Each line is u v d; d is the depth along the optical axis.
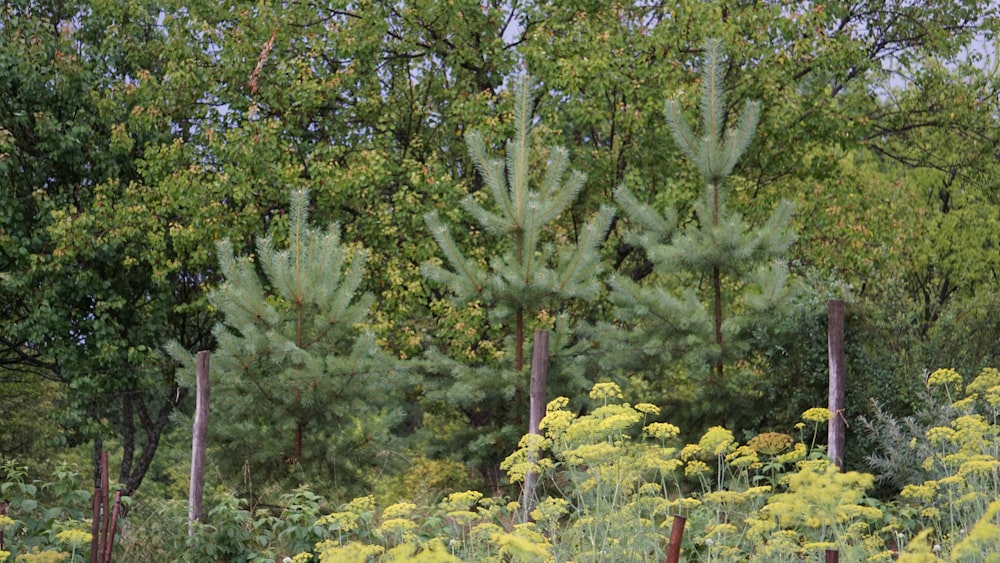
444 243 11.72
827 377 10.62
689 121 15.11
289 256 11.45
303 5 16.30
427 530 7.88
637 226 15.60
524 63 16.19
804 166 16.73
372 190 15.59
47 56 16.47
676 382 11.85
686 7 15.27
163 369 16.69
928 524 7.83
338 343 11.95
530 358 11.78
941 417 9.27
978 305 10.90
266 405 10.96
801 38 15.88
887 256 16.78
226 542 8.24
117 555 8.07
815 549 6.04
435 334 15.69
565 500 6.50
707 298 16.45
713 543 6.61
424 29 16.47
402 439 11.57
